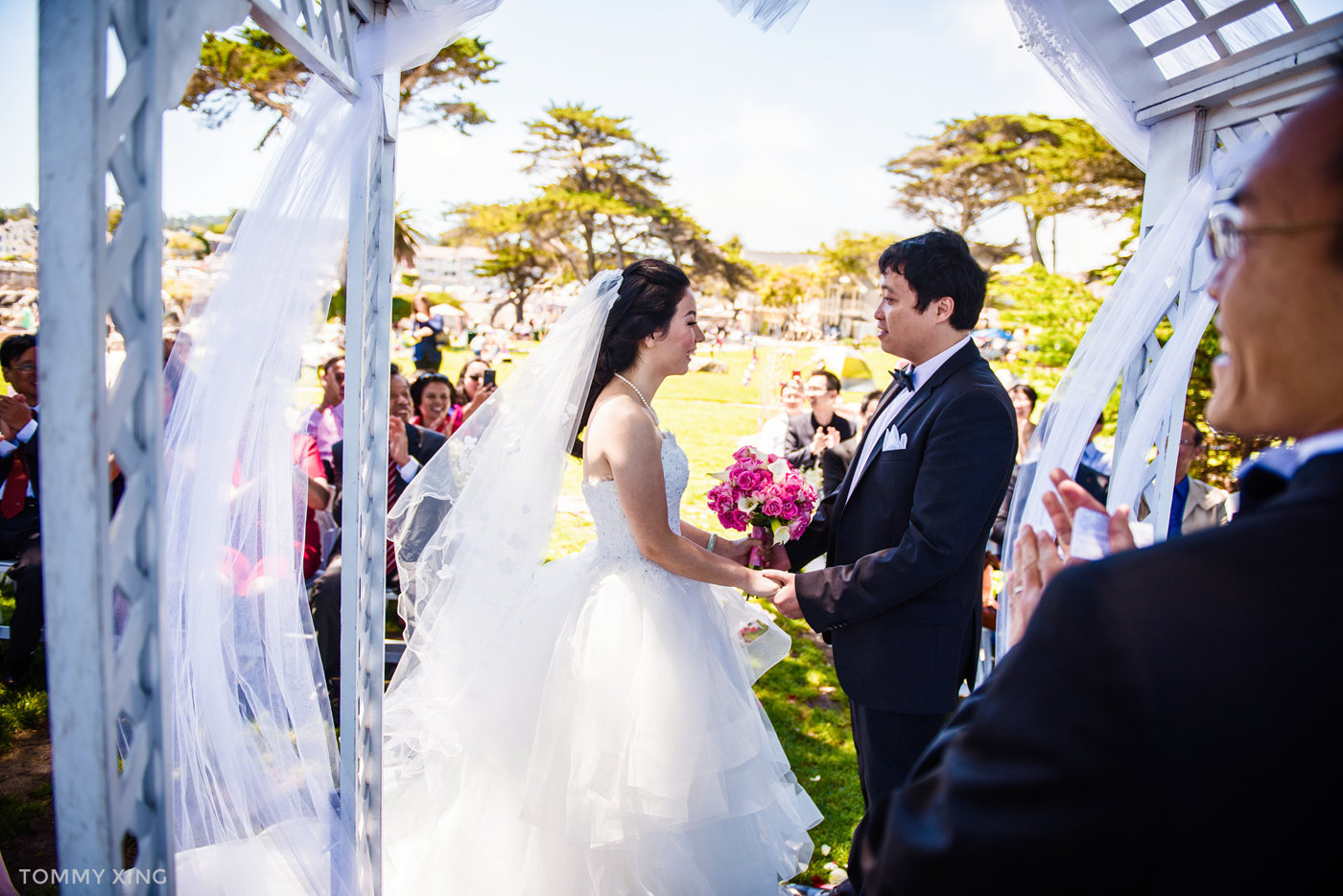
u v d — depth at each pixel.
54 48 0.93
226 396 1.88
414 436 4.29
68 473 0.97
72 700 1.01
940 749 0.71
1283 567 0.52
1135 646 0.52
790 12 2.09
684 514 7.38
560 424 2.41
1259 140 1.88
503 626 2.36
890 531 2.22
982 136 33.00
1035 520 2.02
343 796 2.01
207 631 1.94
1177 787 0.49
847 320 53.00
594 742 2.10
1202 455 4.81
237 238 1.86
